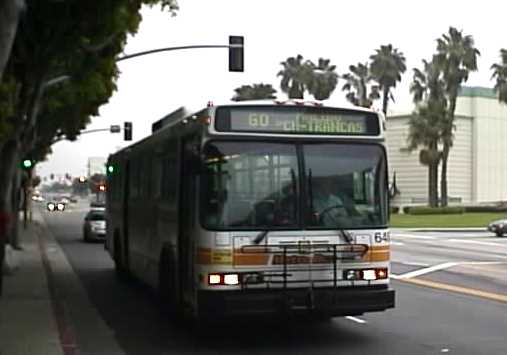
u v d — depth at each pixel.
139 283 19.58
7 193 21.62
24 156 31.25
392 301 11.18
